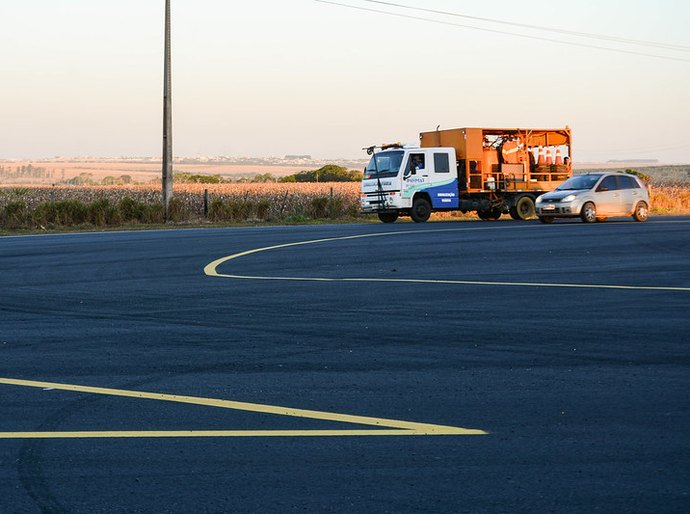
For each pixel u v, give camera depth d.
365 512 4.99
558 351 9.83
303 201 45.62
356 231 30.91
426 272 18.19
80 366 9.23
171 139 40.16
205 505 5.12
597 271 18.17
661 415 7.10
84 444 6.38
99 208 38.00
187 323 11.95
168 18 39.72
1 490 5.40
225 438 6.52
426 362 9.27
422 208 37.91
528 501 5.14
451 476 5.61
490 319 12.09
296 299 14.24
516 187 39.97
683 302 13.65
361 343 10.38
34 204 41.84
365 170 38.75
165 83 40.00
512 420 6.96
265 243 25.64
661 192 55.09
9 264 20.47
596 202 34.56
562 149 41.38
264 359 9.50
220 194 53.56
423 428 6.74
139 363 9.35
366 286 15.86
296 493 5.31
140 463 5.92
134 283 16.64
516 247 23.78
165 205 39.97
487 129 39.22
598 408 7.33
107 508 5.09
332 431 6.68
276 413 7.23
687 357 9.47
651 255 21.42
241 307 13.41
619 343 10.28
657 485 5.41
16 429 6.79
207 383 8.38
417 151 37.72
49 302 14.16
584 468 5.75
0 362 9.45
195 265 19.83
